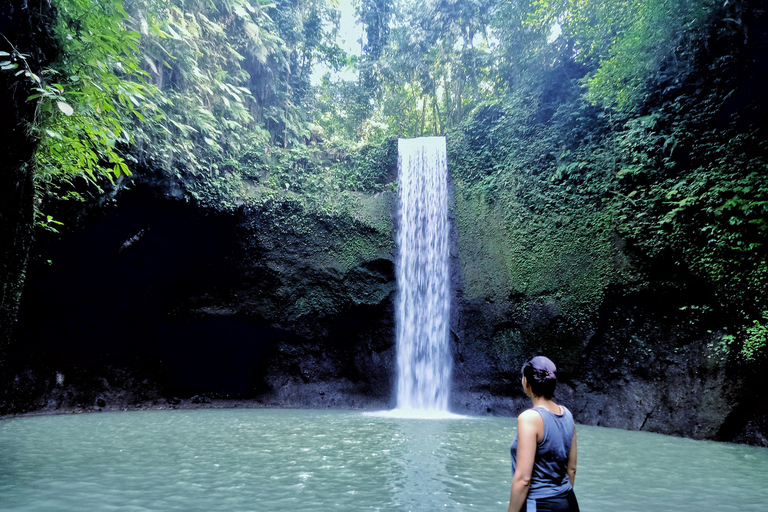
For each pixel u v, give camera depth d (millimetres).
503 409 13031
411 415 12578
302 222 15070
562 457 2352
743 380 8664
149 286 14266
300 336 15172
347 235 15273
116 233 12805
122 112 10609
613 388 11219
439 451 7098
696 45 10234
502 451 7113
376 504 4402
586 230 11844
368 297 15023
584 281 11656
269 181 15062
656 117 10695
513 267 13250
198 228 13969
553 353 12164
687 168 10250
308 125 18375
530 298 12711
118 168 7250
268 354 15516
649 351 10656
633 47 10602
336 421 10969
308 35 20031
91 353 13477
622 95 11312
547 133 13523
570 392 11914
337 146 17141
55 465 5922
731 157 9461
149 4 11258
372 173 16438
